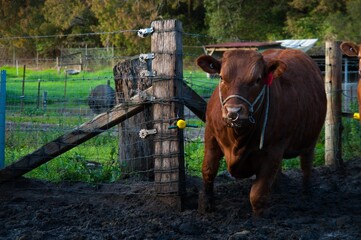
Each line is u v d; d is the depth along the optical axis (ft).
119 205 27.96
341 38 187.11
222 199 29.04
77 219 25.53
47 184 32.07
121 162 33.14
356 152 41.83
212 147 25.96
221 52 141.79
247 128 23.38
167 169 27.40
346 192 32.40
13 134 42.24
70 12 218.18
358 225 24.66
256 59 22.97
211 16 209.97
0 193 29.78
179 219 25.40
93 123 28.66
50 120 50.47
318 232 23.59
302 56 30.07
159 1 207.72
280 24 211.20
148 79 30.55
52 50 230.68
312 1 199.72
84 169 33.42
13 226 24.45
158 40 27.27
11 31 231.50
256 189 24.84
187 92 28.32
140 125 32.48
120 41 206.59
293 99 25.86
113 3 203.82
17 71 156.66
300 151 28.27
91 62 171.22
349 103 48.37
